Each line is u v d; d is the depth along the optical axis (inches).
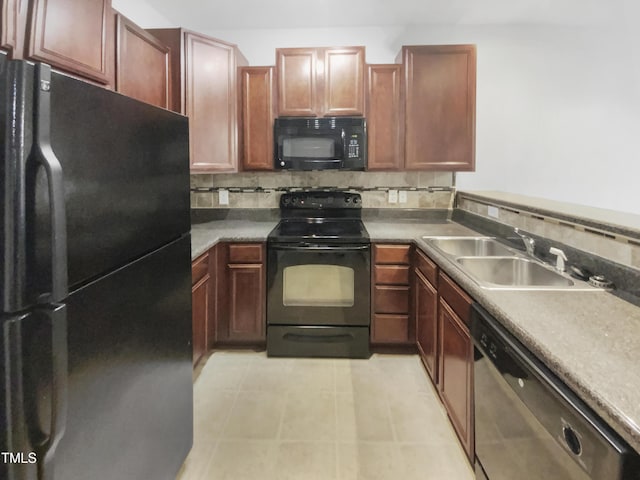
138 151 42.4
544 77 120.7
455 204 122.6
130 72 72.3
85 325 33.5
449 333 70.2
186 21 115.1
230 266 101.7
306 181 123.6
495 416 48.4
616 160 122.9
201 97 96.7
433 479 61.2
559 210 67.9
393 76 107.1
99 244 35.2
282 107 108.2
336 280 100.3
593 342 37.4
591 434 29.2
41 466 28.3
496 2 105.3
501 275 75.0
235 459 65.4
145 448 45.6
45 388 28.4
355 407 80.3
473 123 106.2
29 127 26.7
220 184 124.2
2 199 26.2
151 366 46.7
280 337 102.1
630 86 120.4
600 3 106.0
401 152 108.7
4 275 26.3
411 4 105.7
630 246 50.7
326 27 120.3
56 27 50.6
